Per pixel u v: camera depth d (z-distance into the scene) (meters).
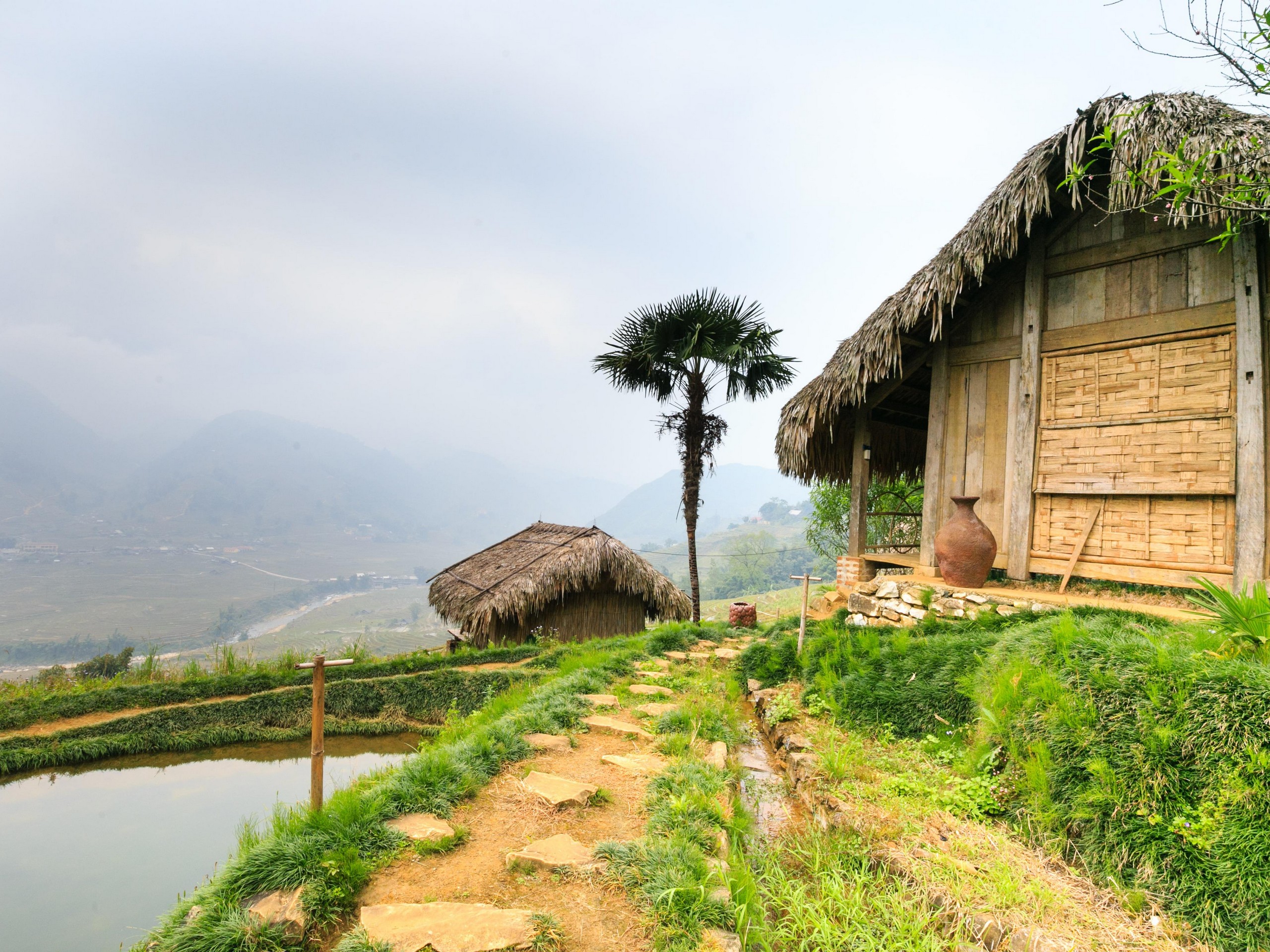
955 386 8.71
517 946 2.68
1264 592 4.47
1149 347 6.87
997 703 4.84
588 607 15.89
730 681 7.92
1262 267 6.12
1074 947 2.95
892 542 12.58
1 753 9.22
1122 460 6.96
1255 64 3.17
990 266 8.20
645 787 4.45
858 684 6.39
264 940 2.75
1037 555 7.69
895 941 3.16
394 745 10.74
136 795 8.34
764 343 14.73
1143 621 5.86
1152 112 5.84
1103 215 7.30
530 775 4.53
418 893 3.14
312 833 3.51
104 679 12.53
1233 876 3.15
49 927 5.16
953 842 3.89
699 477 15.36
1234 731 3.57
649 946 2.74
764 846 4.25
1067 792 3.96
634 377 15.52
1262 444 5.96
